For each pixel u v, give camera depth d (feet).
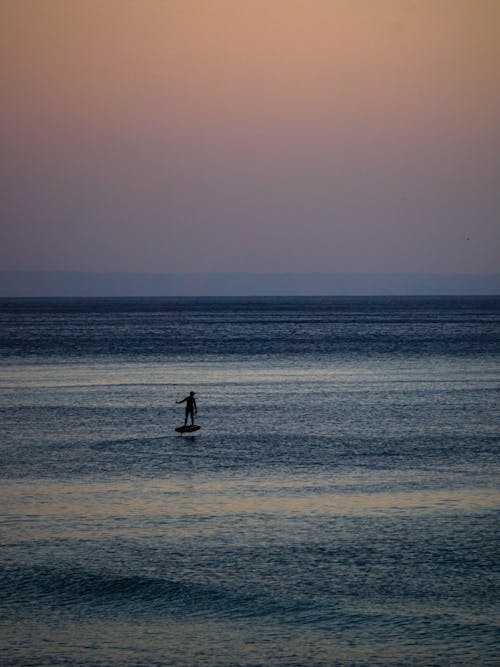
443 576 190.60
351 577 189.98
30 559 200.85
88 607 176.14
